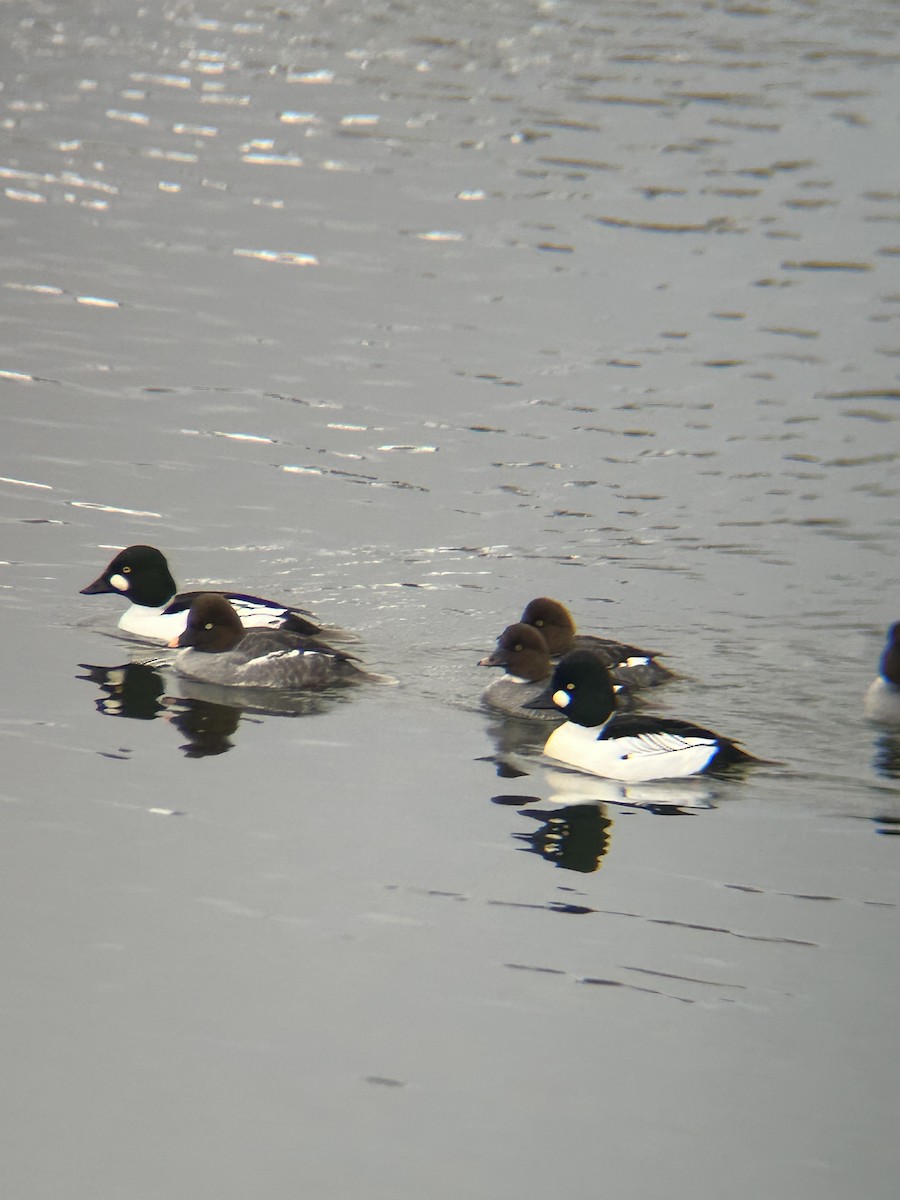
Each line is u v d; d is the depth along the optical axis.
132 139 35.62
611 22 45.50
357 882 12.42
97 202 32.12
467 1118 9.84
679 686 16.36
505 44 43.28
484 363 26.03
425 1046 10.48
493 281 29.23
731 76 40.84
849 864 13.02
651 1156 9.57
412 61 41.66
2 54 41.03
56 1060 10.23
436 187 33.53
